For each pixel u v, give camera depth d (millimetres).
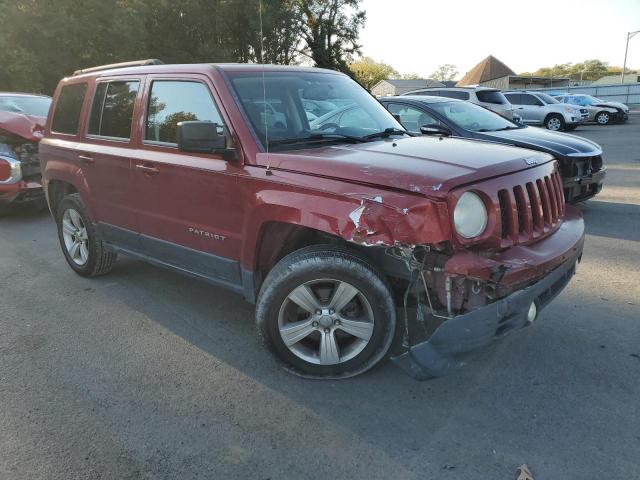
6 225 7699
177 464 2613
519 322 2875
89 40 22531
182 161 3754
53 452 2711
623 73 56625
